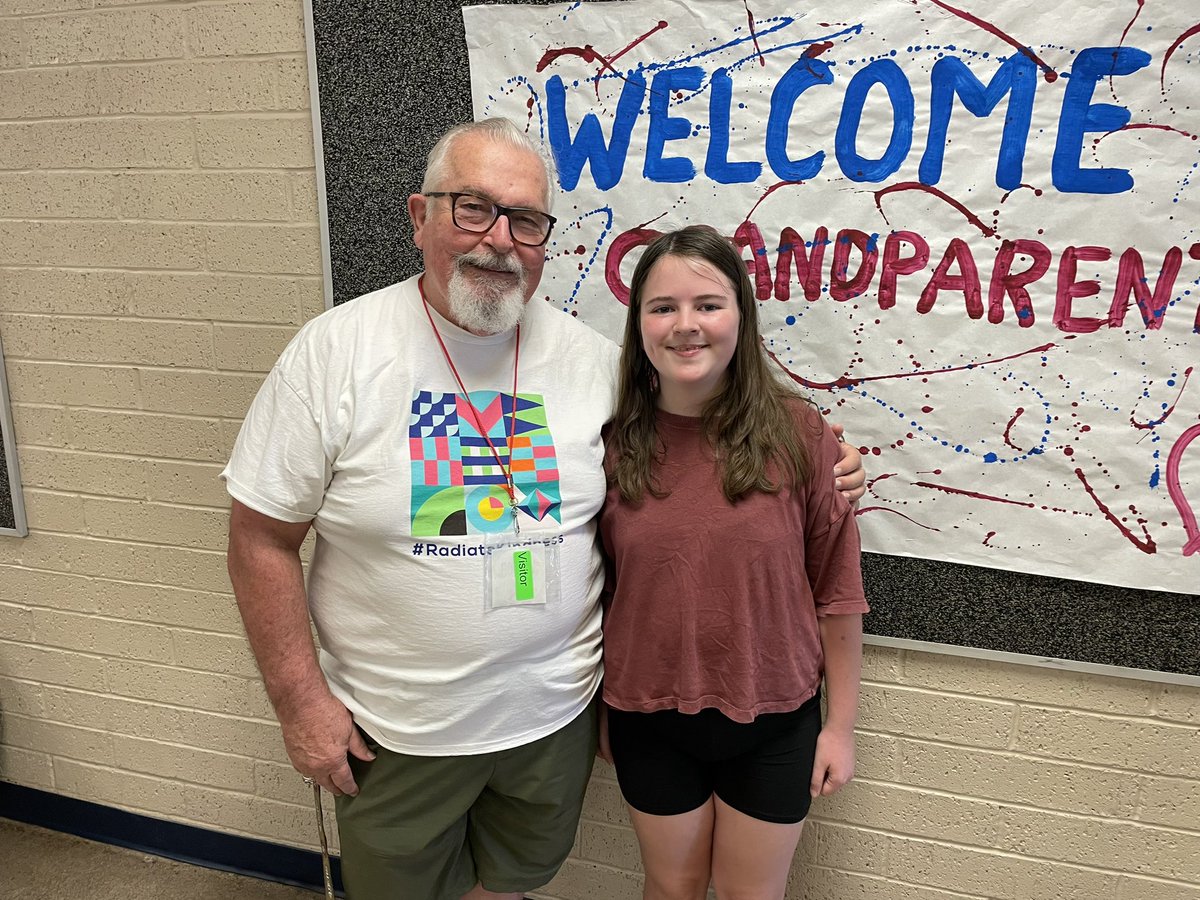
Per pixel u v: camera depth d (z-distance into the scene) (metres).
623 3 1.23
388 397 1.03
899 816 1.42
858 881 1.46
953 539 1.27
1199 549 1.18
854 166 1.20
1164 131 1.09
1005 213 1.16
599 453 1.12
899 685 1.36
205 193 1.46
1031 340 1.19
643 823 1.18
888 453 1.27
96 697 1.78
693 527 1.05
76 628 1.75
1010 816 1.37
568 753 1.16
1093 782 1.32
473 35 1.29
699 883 1.22
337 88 1.35
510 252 1.01
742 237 1.26
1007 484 1.24
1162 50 1.07
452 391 1.06
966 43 1.13
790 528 1.06
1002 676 1.32
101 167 1.50
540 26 1.26
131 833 1.82
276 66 1.38
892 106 1.17
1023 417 1.21
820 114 1.20
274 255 1.46
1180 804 1.29
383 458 1.02
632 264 1.31
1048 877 1.38
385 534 1.02
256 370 1.52
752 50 1.20
